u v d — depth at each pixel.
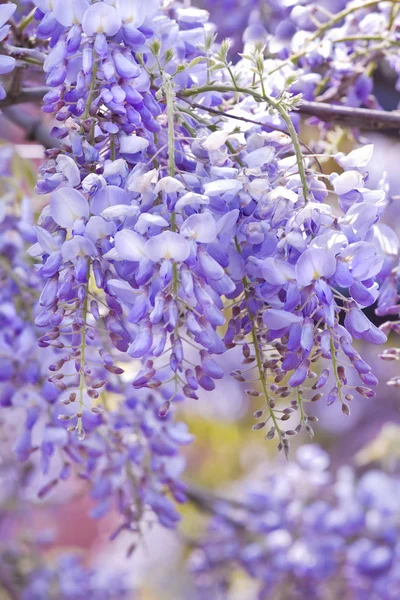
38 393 1.18
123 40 0.98
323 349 0.94
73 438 1.19
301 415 0.95
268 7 1.36
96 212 0.94
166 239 0.92
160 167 0.94
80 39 0.97
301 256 0.93
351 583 1.89
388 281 1.10
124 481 1.22
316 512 1.93
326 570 1.88
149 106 0.97
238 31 1.43
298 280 0.93
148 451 1.21
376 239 1.10
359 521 1.90
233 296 0.97
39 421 1.19
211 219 0.92
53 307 0.96
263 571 1.93
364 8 1.23
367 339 0.95
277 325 0.94
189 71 1.04
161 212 0.94
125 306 1.00
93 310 0.96
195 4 1.45
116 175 0.95
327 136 1.28
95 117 0.96
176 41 1.05
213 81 1.02
